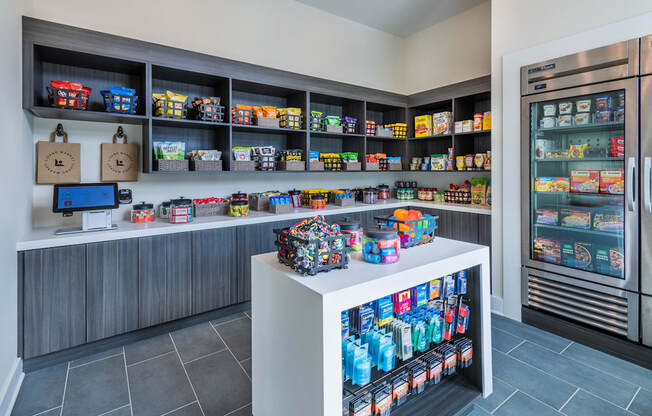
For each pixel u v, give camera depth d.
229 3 3.46
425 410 1.67
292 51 3.94
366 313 1.51
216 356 2.37
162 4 3.08
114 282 2.40
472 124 3.74
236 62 3.07
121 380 2.08
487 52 4.00
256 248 3.09
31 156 2.48
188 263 2.72
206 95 3.31
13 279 1.99
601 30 2.31
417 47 4.87
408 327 1.62
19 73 2.17
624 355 2.28
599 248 2.47
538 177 2.76
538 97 2.67
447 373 1.76
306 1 3.96
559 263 2.66
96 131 2.82
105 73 2.81
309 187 4.18
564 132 2.73
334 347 1.19
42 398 1.90
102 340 2.41
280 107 3.84
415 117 4.50
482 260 1.83
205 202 3.19
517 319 2.91
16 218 2.07
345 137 4.35
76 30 2.35
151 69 2.71
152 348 2.47
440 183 4.55
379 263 1.54
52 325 2.18
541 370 2.16
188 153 3.15
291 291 1.34
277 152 3.77
